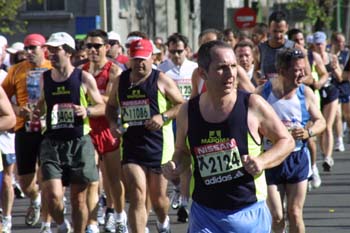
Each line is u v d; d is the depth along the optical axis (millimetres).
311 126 21375
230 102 15555
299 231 20984
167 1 90062
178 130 15898
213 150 15578
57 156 23125
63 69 23531
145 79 23156
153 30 88062
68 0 77125
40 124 26719
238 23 71688
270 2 107125
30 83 27109
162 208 23344
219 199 15641
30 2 77125
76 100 23422
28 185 27875
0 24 74000
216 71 15250
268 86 21875
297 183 20969
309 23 97375
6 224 27531
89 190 24625
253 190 15617
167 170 15891
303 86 21828
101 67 26500
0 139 27438
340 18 100750
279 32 29281
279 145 15438
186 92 31594
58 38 23516
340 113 47062
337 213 29516
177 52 31422
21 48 40312
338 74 44781
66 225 23156
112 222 27500
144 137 22938
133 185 22547
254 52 30734
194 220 15875
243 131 15516
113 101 23500
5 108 20016
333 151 47250
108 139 25844
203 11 105250
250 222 15648
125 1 80688
